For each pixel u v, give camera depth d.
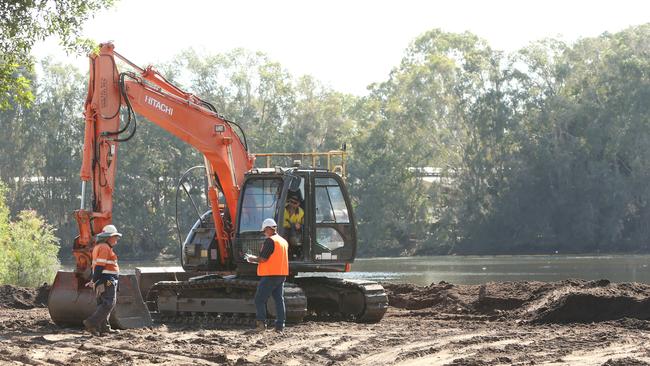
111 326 17.92
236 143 20.52
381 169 97.19
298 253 19.52
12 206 102.06
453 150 101.31
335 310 20.59
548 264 66.56
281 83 105.06
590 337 15.88
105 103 18.70
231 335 16.88
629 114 91.88
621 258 76.06
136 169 98.62
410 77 100.25
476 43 102.50
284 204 19.16
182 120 19.70
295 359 13.98
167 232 98.81
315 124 104.81
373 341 15.92
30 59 21.92
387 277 52.31
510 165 95.19
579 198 92.56
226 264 20.69
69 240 99.25
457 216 97.56
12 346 15.60
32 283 37.59
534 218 94.38
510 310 21.53
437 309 23.39
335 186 20.03
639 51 97.44
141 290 22.09
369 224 97.12
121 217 98.12
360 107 107.38
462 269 61.34
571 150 94.06
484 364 13.09
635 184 91.06
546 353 14.22
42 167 102.62
